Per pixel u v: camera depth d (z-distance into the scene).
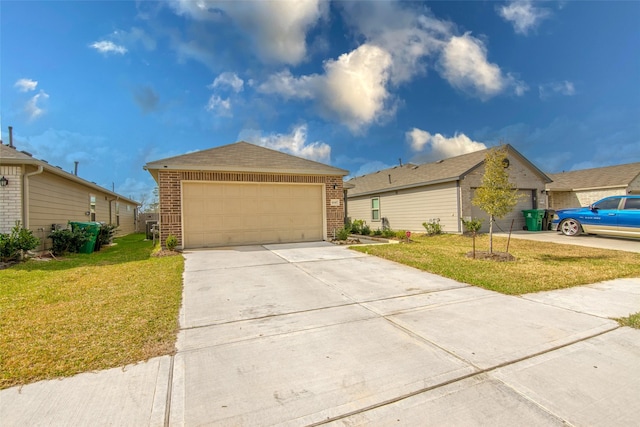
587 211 12.48
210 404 2.19
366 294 4.91
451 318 3.86
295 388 2.38
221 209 10.05
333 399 2.25
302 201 11.05
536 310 4.14
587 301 4.51
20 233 7.95
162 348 3.04
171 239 8.95
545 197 16.84
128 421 2.00
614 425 1.98
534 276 5.95
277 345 3.13
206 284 5.46
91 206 15.33
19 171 8.86
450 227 14.85
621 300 4.55
